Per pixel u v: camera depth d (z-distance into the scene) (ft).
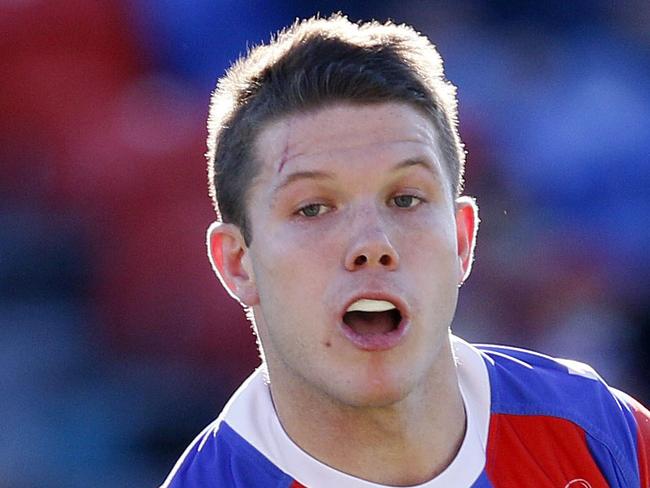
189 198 66.49
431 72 25.64
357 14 74.08
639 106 73.26
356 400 23.68
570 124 71.82
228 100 26.32
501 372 28.12
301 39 25.53
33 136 69.62
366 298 23.30
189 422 63.77
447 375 25.80
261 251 24.73
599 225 69.41
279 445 26.05
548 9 76.84
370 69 24.49
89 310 66.59
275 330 24.67
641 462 28.37
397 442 25.27
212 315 64.18
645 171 71.05
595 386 29.09
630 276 68.39
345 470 25.61
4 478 62.08
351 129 23.98
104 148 69.10
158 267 65.51
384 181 23.80
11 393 64.34
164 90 73.05
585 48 75.51
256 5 73.82
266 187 24.53
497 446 26.89
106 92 71.67
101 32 72.64
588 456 27.43
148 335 65.21
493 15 76.07
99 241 67.41
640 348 67.31
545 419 27.50
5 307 67.00
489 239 67.87
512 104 72.69
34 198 68.95
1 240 67.92
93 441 63.41
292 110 24.34
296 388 25.39
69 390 64.80
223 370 63.87
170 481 26.94
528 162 70.85
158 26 74.23
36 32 71.20
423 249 23.82
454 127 26.30
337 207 23.94
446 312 24.30
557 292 66.90
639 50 76.18
